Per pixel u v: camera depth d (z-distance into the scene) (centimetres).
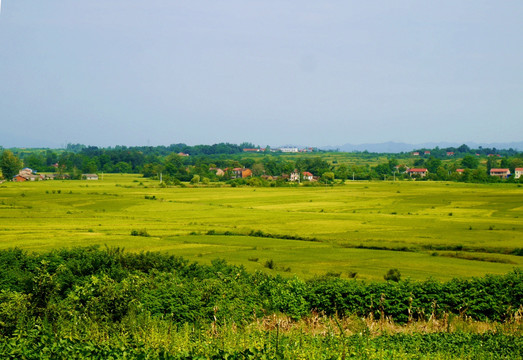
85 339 1669
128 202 13250
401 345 1820
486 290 2642
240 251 6378
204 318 2183
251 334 1788
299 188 19375
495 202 13775
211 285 2445
